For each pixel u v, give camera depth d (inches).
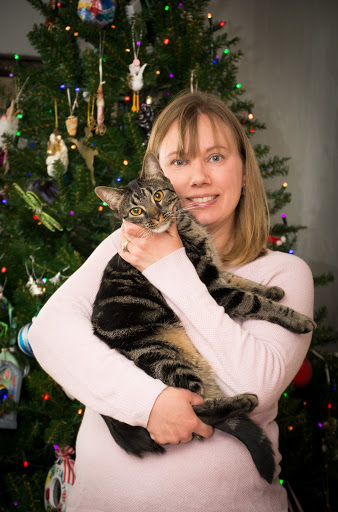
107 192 68.0
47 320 52.9
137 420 46.4
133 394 46.5
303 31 148.3
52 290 92.9
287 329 52.2
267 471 48.1
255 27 149.3
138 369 48.4
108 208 98.9
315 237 145.4
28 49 140.4
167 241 51.7
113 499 48.2
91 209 96.6
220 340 47.7
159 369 54.9
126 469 48.6
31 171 106.1
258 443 48.3
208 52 109.6
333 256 137.6
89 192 98.8
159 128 62.1
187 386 53.7
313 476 111.0
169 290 49.5
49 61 100.7
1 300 100.6
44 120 103.7
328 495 107.3
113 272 60.5
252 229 60.3
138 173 96.6
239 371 47.2
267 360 48.0
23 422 103.2
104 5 94.3
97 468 50.3
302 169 148.6
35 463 107.6
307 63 147.6
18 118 103.4
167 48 102.7
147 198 62.9
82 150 97.7
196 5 113.9
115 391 47.2
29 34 98.8
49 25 106.4
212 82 103.3
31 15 140.4
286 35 150.3
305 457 106.7
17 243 99.7
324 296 144.3
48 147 98.0
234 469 47.3
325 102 141.9
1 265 104.7
